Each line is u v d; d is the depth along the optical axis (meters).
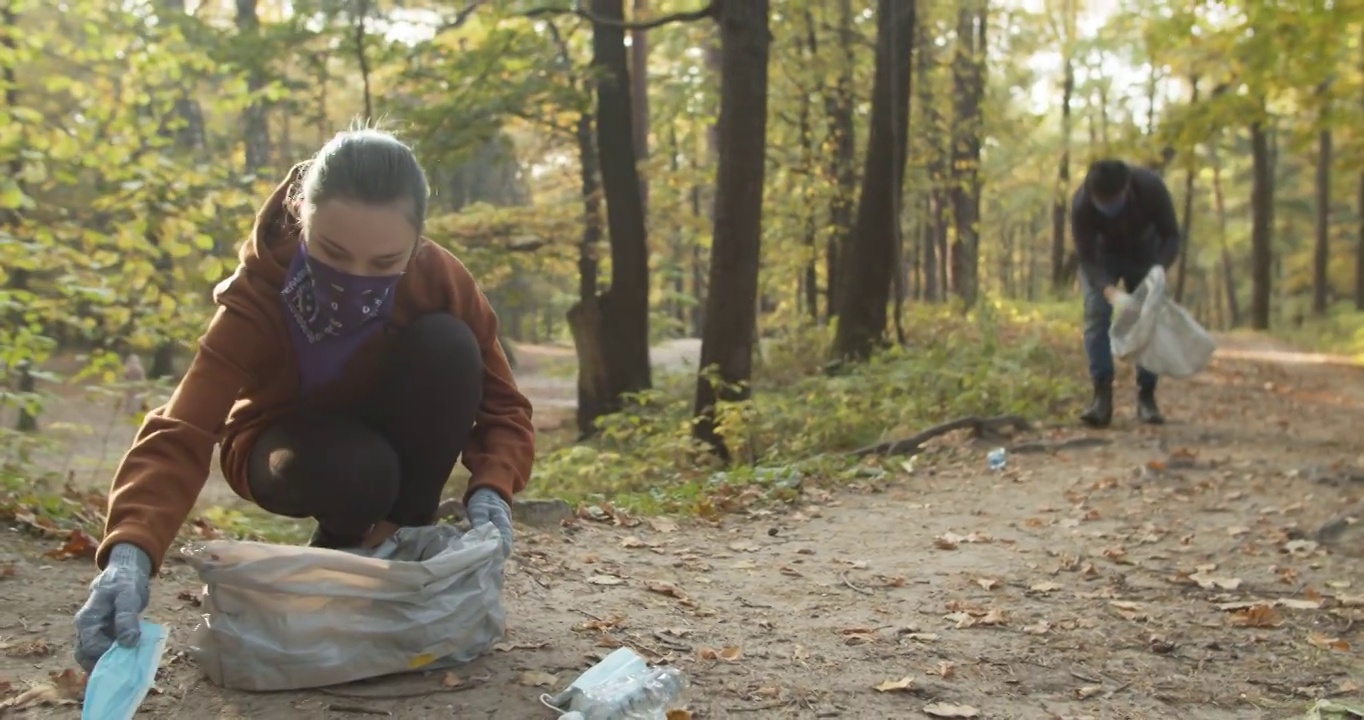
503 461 2.67
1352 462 6.59
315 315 2.38
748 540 4.82
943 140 19.06
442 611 2.49
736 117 8.51
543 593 3.46
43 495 4.34
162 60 6.98
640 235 12.69
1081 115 30.33
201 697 2.36
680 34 16.89
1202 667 3.15
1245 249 48.12
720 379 8.56
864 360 12.52
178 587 3.22
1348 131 22.41
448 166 12.55
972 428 7.83
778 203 17.69
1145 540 4.82
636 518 5.12
